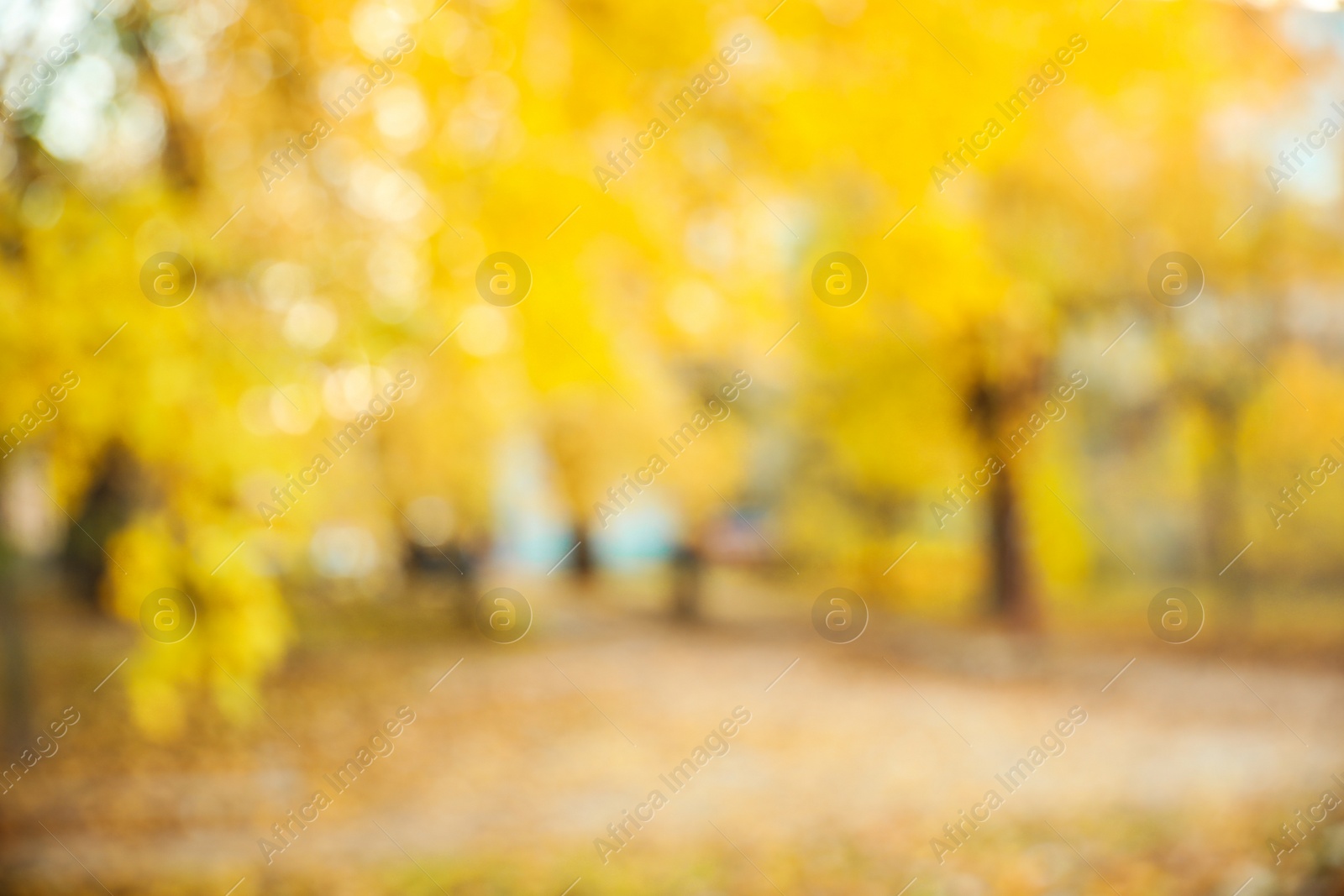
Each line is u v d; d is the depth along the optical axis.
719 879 5.48
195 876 5.69
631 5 2.90
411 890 5.45
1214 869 4.77
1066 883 4.89
